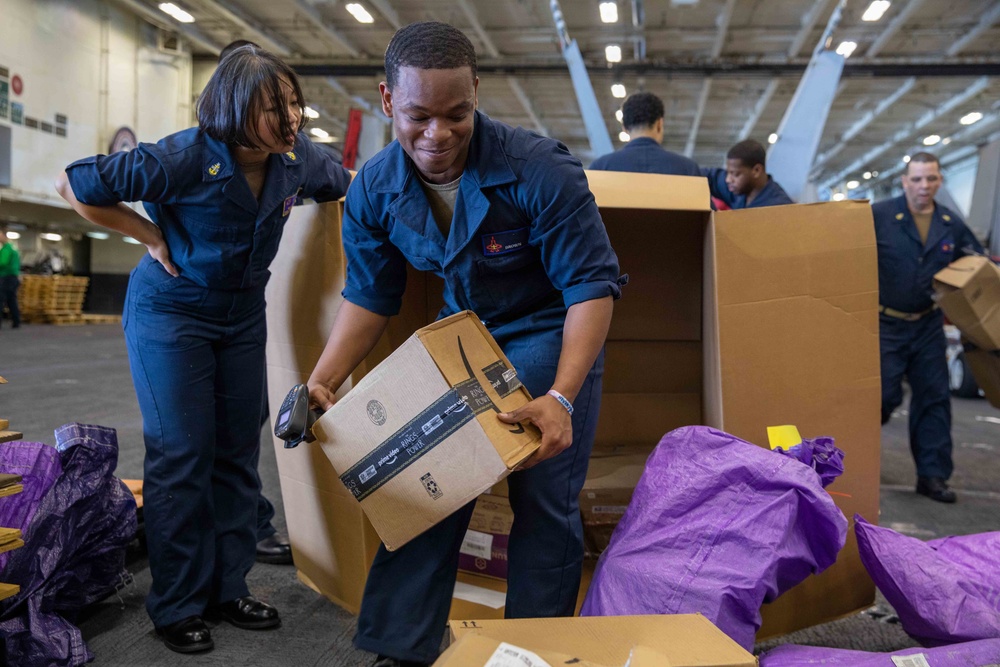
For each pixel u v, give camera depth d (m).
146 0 12.34
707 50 12.55
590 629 1.02
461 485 1.20
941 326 3.20
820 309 1.71
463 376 1.21
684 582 1.31
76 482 1.65
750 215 1.67
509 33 11.83
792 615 1.68
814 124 6.81
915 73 11.97
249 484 1.84
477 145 1.26
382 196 1.35
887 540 1.55
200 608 1.65
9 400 4.85
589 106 7.89
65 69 11.88
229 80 1.48
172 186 1.52
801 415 1.69
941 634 1.45
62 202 12.03
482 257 1.32
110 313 17.75
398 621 1.37
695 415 2.22
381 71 13.05
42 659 1.46
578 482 1.38
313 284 1.77
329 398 1.37
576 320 1.28
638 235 2.17
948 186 20.67
